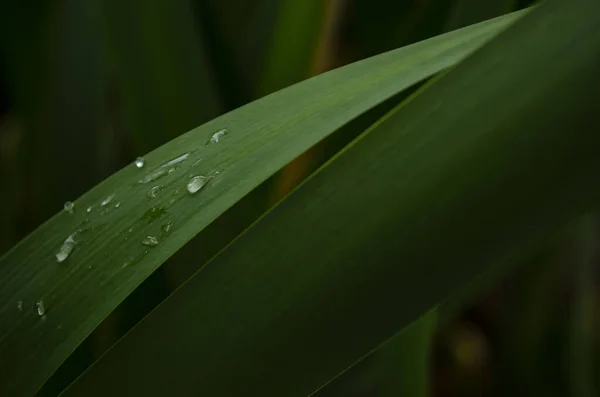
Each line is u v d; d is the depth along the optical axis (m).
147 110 0.48
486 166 0.35
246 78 0.50
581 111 0.34
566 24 0.34
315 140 0.37
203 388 0.37
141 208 0.39
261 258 0.37
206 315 0.37
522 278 0.65
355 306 0.36
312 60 0.47
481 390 0.75
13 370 0.39
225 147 0.39
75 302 0.38
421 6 0.48
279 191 0.48
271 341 0.37
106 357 0.38
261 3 0.51
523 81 0.35
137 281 0.38
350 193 0.36
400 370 0.48
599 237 0.67
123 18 0.47
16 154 0.59
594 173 0.34
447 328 0.76
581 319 0.60
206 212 0.38
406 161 0.36
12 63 0.54
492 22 0.38
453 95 0.35
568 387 0.63
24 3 0.53
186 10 0.47
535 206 0.35
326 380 0.36
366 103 0.37
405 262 0.36
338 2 0.48
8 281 0.39
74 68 0.53
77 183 0.54
